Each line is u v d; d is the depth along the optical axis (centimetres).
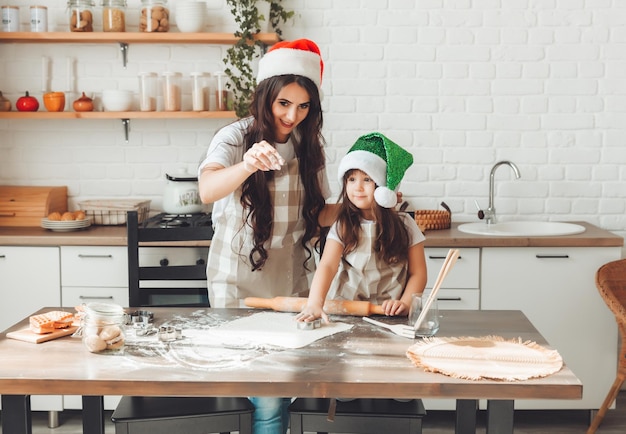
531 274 380
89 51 432
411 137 436
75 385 185
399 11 429
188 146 438
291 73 254
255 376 186
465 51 431
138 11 430
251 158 224
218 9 427
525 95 433
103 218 416
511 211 438
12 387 185
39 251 381
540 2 428
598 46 430
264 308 255
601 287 339
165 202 407
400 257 251
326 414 227
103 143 438
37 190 421
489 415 200
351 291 255
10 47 432
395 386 183
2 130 437
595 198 438
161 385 184
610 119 433
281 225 269
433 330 221
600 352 383
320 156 271
